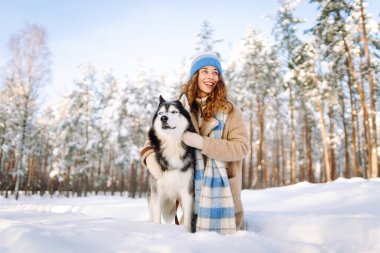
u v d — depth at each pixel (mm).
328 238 3469
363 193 8039
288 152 42062
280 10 24172
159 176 3561
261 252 2490
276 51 25000
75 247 1997
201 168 3506
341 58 21062
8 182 31156
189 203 3455
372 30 18859
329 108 25891
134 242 2230
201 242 2408
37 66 23891
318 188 10117
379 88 21250
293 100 25359
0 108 26125
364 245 3258
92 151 29297
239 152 3352
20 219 3123
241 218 3514
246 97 25750
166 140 3504
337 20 20062
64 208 11781
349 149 35156
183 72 29156
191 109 3838
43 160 42938
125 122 30516
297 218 3922
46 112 38219
